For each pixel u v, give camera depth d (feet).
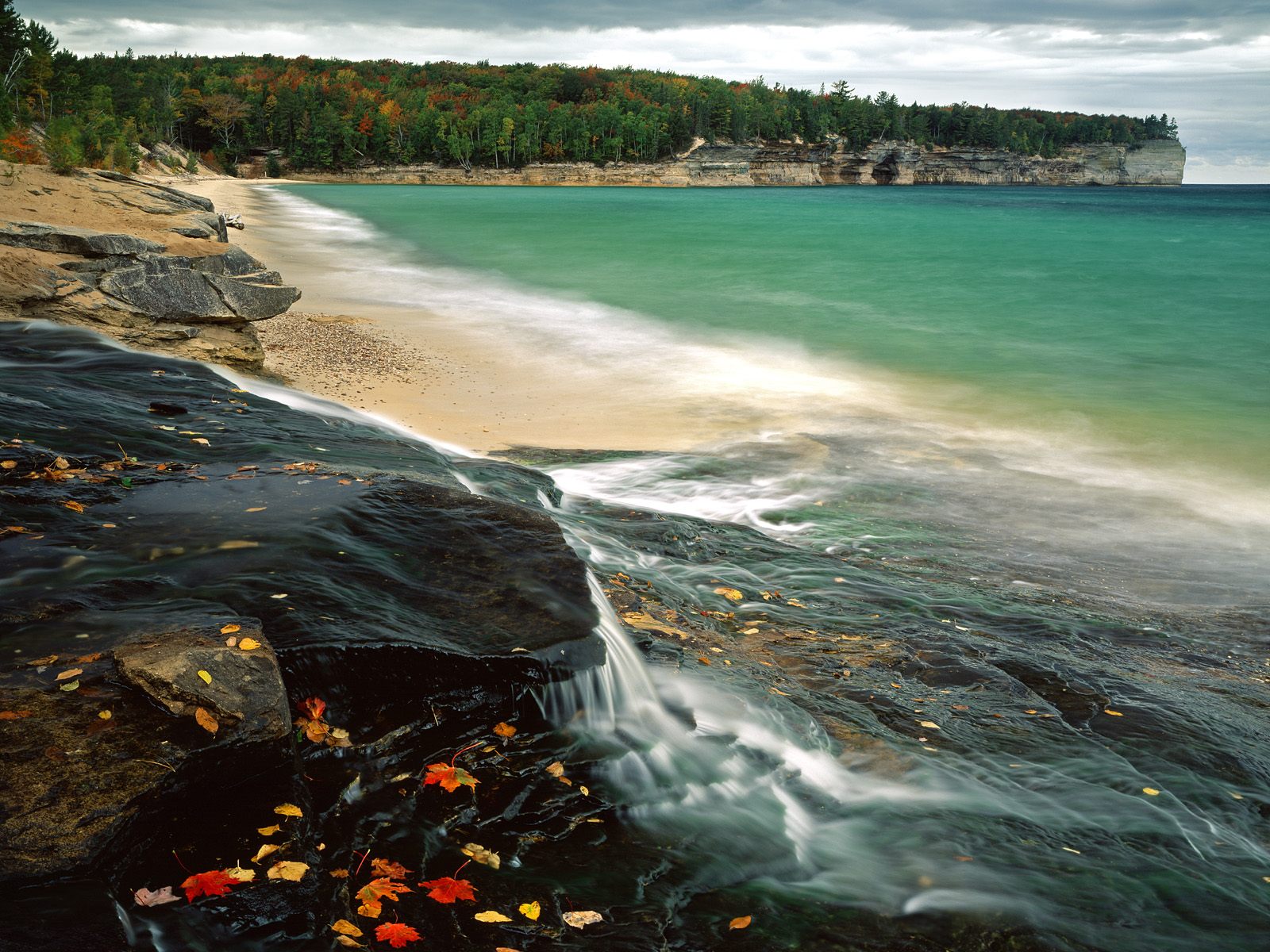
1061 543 32.42
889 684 19.19
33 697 11.08
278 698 11.67
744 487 36.68
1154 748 17.44
